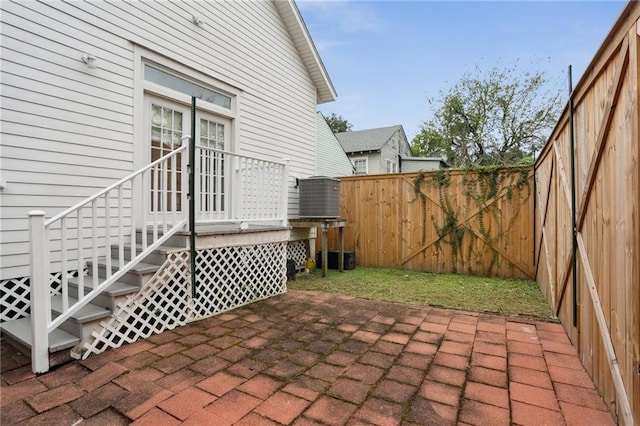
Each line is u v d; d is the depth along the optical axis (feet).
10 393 7.04
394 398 6.79
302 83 23.97
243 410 6.37
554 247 12.01
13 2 10.27
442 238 20.54
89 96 12.10
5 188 10.14
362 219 23.21
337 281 18.29
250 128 19.30
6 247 10.19
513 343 9.61
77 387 7.27
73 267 11.76
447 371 7.94
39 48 10.82
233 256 13.94
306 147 24.34
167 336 10.31
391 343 9.65
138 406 6.53
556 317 11.85
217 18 17.13
